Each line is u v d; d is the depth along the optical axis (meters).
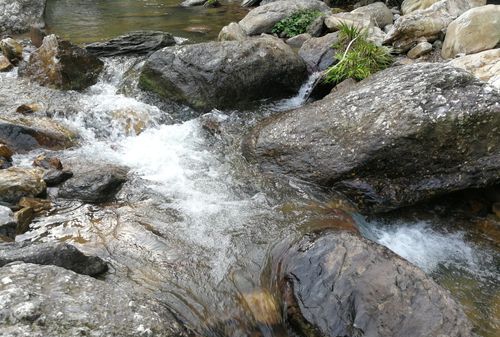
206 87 6.77
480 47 6.99
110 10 12.95
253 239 4.26
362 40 7.77
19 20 9.99
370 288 3.32
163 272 3.77
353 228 4.52
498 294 3.99
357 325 3.18
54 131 5.79
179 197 4.87
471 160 4.73
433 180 4.80
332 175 4.97
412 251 4.48
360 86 5.54
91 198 4.68
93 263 3.59
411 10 9.93
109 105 6.67
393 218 4.87
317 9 10.77
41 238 4.04
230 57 6.84
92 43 8.56
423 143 4.67
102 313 2.81
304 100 7.37
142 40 8.78
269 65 7.01
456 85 4.87
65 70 7.15
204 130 6.39
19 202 4.40
